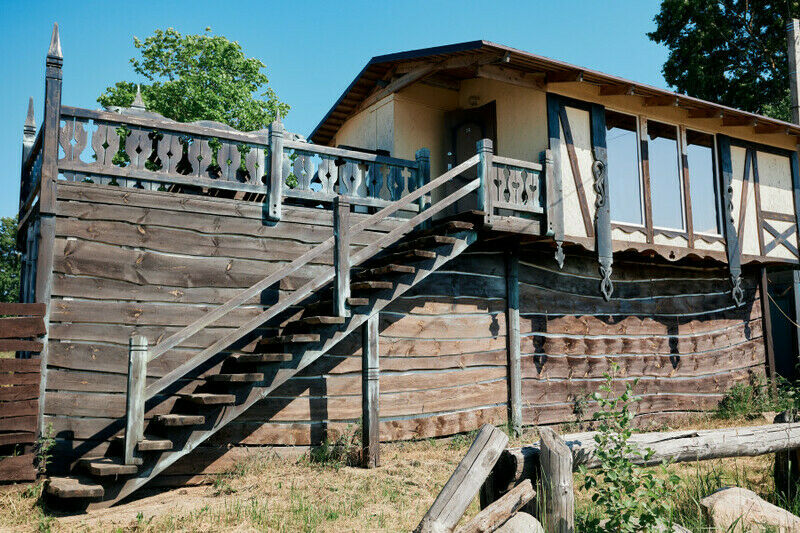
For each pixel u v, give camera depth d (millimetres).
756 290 13781
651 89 10344
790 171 13602
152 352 6352
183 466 7305
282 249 8258
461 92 11984
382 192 10047
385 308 8992
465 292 9781
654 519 4180
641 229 10977
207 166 7949
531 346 10445
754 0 22328
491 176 8953
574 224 10094
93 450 6922
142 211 7473
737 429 5492
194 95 23469
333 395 8430
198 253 7730
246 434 7770
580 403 10758
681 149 11805
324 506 6000
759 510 4977
